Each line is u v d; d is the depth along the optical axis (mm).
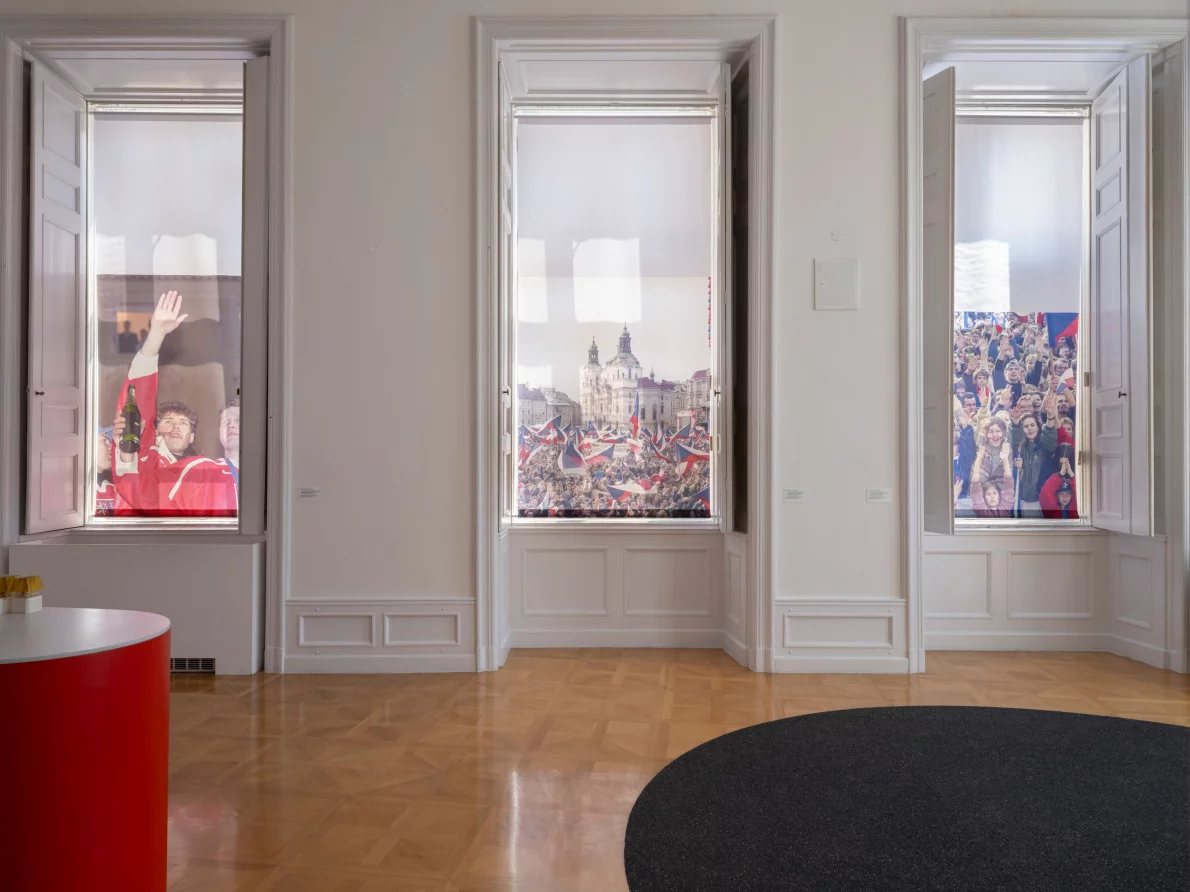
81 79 6227
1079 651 6305
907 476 5559
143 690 2301
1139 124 5762
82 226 6348
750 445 5648
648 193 6570
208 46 5734
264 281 5664
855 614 5574
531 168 6570
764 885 1586
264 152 5656
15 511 5684
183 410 6457
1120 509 5988
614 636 6344
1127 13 5547
